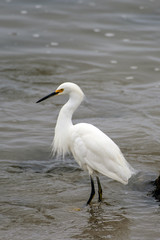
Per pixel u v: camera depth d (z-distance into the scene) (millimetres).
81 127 8758
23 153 11023
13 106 14305
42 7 23875
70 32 21219
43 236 7219
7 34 20594
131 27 22078
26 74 17000
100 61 18562
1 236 7164
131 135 12328
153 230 7512
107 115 13945
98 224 7707
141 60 18688
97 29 21672
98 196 8938
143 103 14922
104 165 8445
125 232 7426
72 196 8836
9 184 9273
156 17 23344
